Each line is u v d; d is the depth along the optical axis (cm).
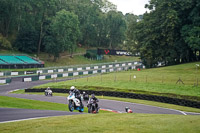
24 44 10019
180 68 6331
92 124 1225
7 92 4978
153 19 7962
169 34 7306
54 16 11362
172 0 7519
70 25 10031
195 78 4894
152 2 8356
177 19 7181
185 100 3272
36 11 10994
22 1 10325
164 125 1230
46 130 1092
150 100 3622
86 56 11681
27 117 1605
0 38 9512
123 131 1084
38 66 8619
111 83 4738
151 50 7712
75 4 13200
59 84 5112
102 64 10125
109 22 13800
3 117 1590
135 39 9188
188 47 7456
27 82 6378
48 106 2711
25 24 10594
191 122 1322
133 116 1555
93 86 4559
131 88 4206
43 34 10362
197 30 6812
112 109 2895
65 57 10994
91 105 2170
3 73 6756
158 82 4616
